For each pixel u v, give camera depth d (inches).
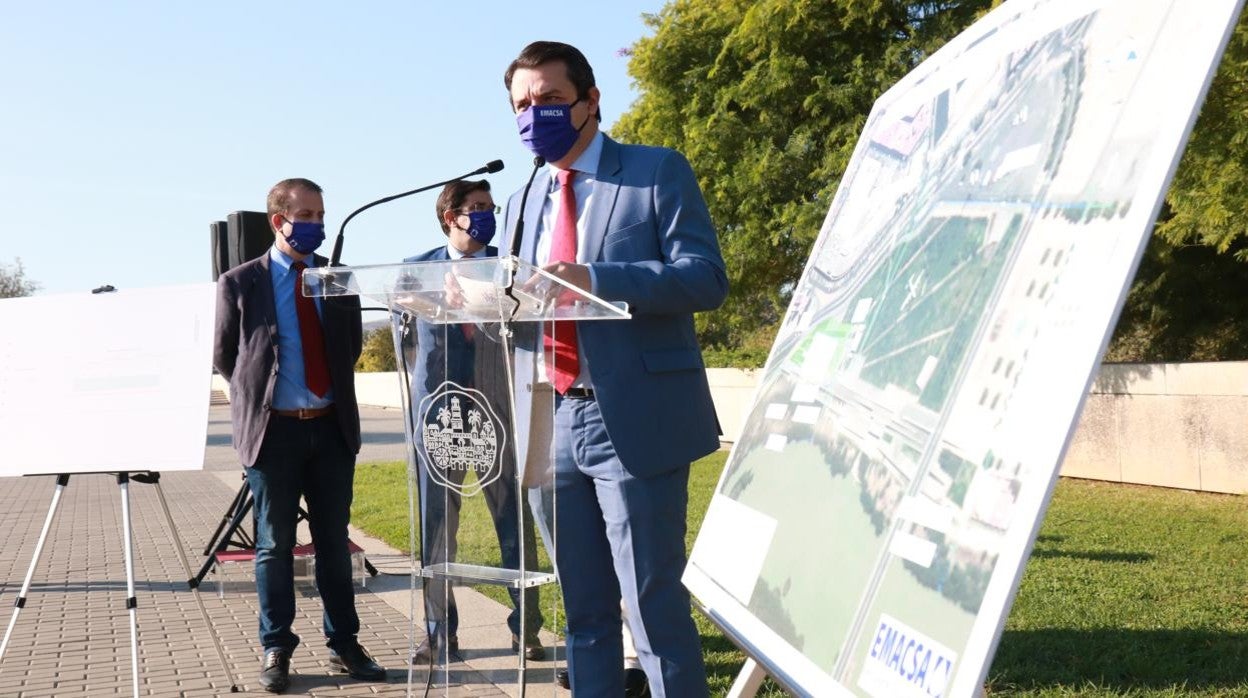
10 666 202.1
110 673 195.6
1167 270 531.2
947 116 72.8
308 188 185.3
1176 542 270.5
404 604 254.2
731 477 94.7
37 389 176.7
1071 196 51.4
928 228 68.6
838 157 543.8
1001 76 65.7
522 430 114.5
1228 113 273.4
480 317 115.4
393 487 520.4
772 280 647.1
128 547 167.8
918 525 55.6
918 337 64.1
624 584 114.3
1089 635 175.8
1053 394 46.5
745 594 79.9
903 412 62.4
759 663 71.8
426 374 122.8
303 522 379.6
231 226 303.0
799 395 84.2
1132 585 213.9
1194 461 390.6
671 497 114.1
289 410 181.5
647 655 113.2
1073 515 331.6
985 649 44.8
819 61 583.8
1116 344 622.8
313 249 184.4
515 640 114.6
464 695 118.0
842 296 83.0
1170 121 45.3
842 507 67.6
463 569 119.3
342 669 191.2
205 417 166.7
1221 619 183.3
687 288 109.2
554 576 116.6
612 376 111.9
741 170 593.3
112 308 179.6
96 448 169.6
